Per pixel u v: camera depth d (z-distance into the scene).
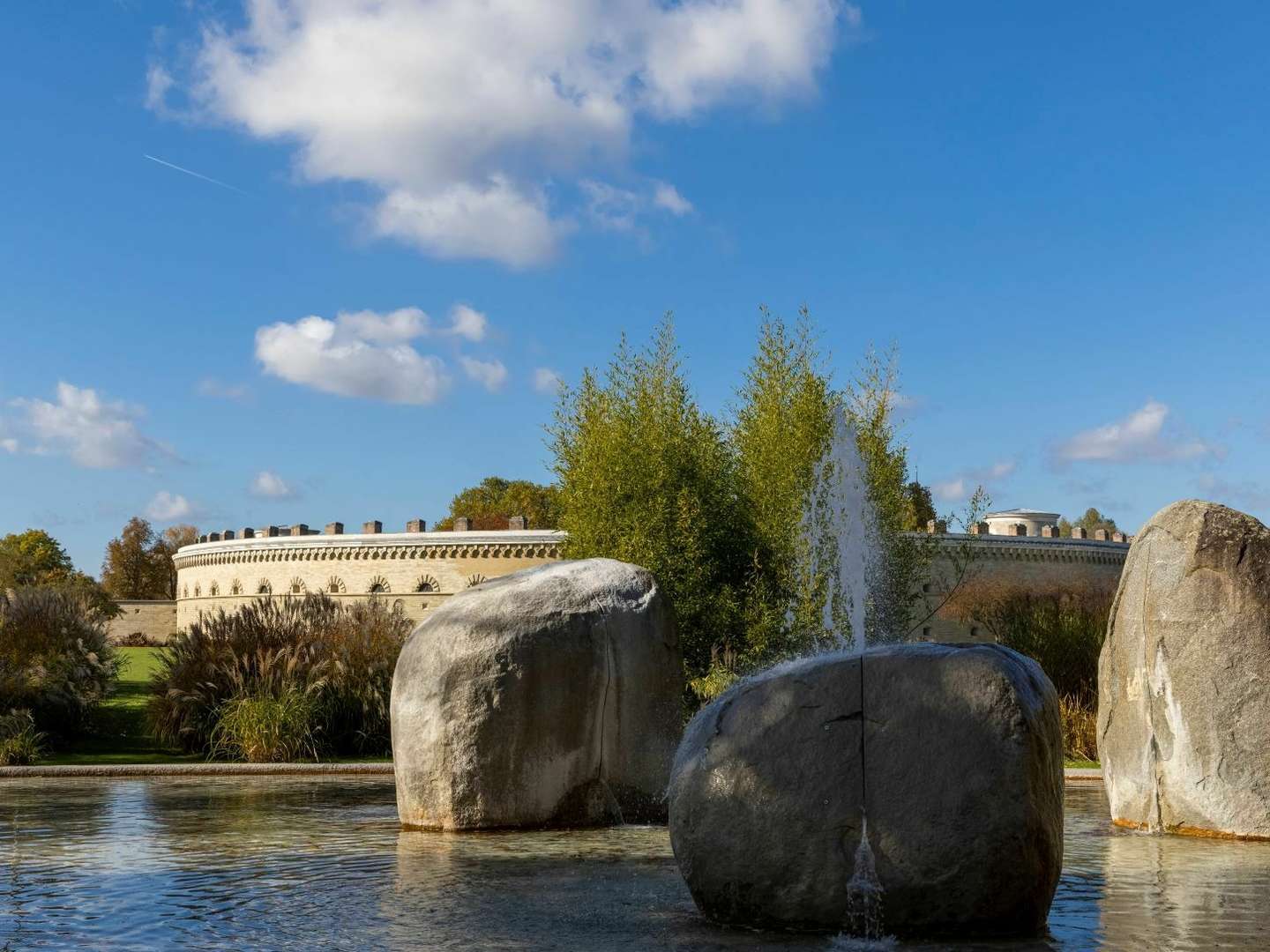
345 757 18.84
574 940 5.78
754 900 5.95
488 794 9.98
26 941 5.91
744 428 25.83
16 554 56.53
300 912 6.55
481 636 10.18
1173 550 10.29
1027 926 5.81
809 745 5.91
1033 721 5.77
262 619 21.11
